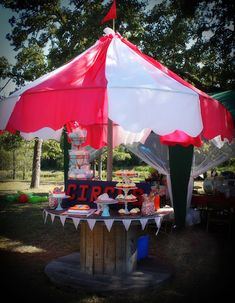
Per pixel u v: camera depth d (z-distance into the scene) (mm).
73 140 5262
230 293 4539
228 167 20188
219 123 4543
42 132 4973
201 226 8734
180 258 6203
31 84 4582
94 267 4691
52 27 18172
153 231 8219
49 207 4941
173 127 3859
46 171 34438
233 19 12273
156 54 14164
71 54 14758
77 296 4309
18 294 4391
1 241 7309
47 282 4789
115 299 4223
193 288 4691
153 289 4477
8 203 12906
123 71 4332
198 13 13266
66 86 4051
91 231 4715
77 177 5152
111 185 4801
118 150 30062
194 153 8109
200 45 13297
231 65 12773
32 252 6453
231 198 8148
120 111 3705
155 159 8172
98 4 14789
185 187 7410
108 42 5172
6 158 25703
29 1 16359
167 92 3975
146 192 4727
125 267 4707
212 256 6332
